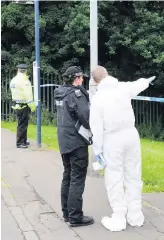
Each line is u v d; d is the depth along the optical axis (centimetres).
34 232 593
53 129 1548
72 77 605
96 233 586
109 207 684
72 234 584
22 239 571
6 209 684
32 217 650
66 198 628
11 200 725
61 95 608
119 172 601
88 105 602
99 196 734
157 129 2083
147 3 2123
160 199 718
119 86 600
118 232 589
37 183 819
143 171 880
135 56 2134
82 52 2048
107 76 599
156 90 2170
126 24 2084
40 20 2042
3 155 1059
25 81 1133
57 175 874
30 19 2086
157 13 2041
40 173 888
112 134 594
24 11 2098
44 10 2144
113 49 2078
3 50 2150
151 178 831
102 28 2100
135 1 2067
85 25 1997
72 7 2086
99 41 2214
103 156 601
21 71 1140
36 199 731
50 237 575
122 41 2055
